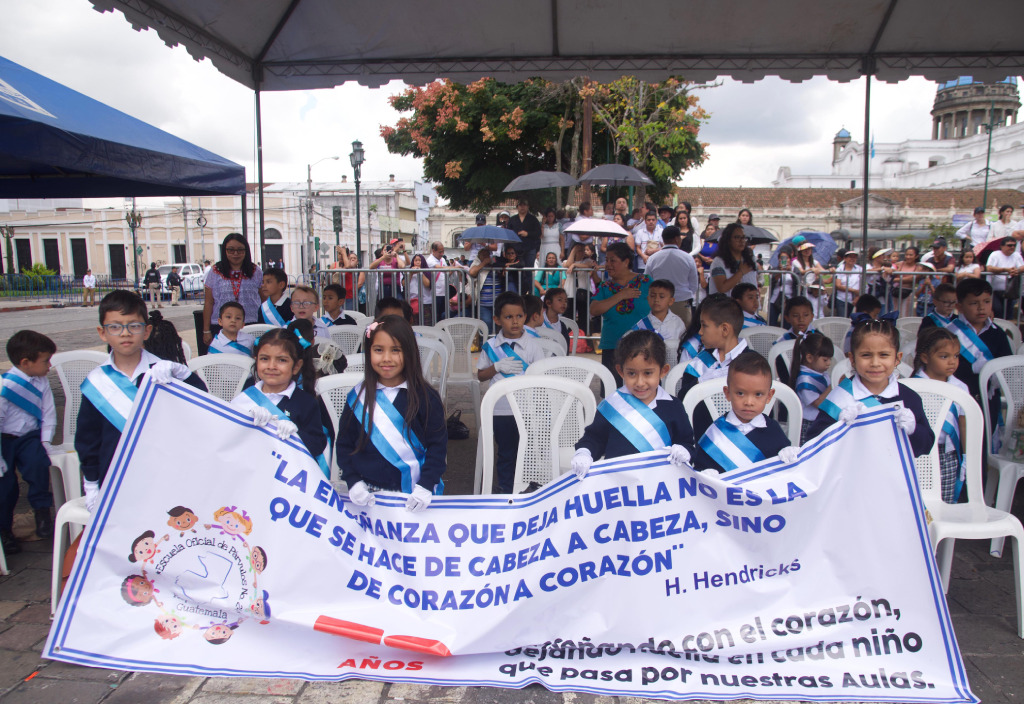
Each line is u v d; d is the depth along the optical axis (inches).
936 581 94.9
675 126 613.9
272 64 237.5
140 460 100.2
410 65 241.0
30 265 1797.5
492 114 659.4
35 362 138.8
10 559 134.6
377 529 103.3
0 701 89.6
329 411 134.0
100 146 165.3
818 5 206.1
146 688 92.7
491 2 205.3
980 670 97.6
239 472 101.4
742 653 95.0
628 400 109.7
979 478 115.0
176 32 197.6
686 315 234.8
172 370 103.2
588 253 338.3
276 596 100.4
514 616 98.4
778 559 98.1
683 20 215.2
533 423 130.6
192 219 1718.8
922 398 121.6
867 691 90.3
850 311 335.3
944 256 389.1
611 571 99.1
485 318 322.3
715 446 108.7
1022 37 221.9
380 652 98.8
